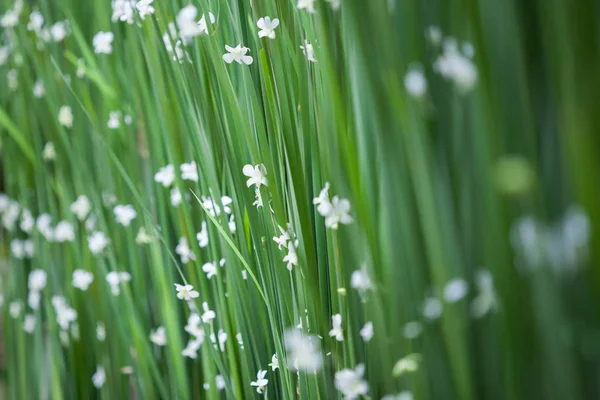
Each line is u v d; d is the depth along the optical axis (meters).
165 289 0.57
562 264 0.35
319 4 0.41
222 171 0.50
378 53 0.38
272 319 0.48
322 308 0.44
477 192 0.36
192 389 0.57
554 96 0.35
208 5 0.50
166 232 0.57
